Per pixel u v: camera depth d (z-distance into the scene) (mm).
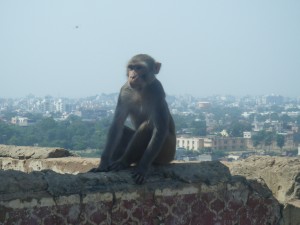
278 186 9383
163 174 8344
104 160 9406
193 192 8203
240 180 8648
